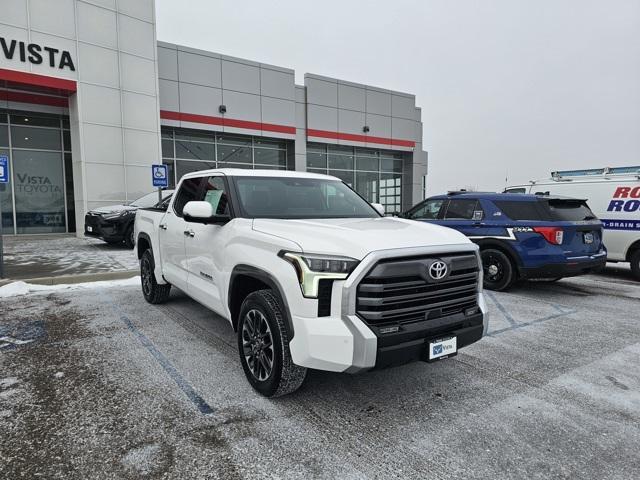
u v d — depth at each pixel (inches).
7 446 104.2
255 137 817.5
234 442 107.2
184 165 748.0
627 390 140.9
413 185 1061.8
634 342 189.6
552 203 275.9
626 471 98.7
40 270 327.6
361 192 995.9
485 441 109.7
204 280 169.6
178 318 214.5
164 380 142.3
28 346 173.8
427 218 325.7
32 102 597.9
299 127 861.8
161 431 111.7
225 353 167.0
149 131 615.5
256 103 791.1
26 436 108.6
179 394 132.5
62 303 245.1
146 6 604.4
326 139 894.4
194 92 724.7
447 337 120.5
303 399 130.4
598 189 358.9
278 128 820.0
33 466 96.7
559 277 271.6
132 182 602.2
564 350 178.2
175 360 159.6
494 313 237.6
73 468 96.3
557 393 137.9
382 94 978.1
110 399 128.8
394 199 1060.5
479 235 289.1
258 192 163.2
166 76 696.4
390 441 108.9
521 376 150.9
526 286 316.2
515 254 274.1
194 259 177.3
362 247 112.2
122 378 143.6
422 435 112.0
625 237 341.4
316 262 111.5
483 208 292.0
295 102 845.8
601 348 181.2
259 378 132.3
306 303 111.7
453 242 127.7
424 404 128.9
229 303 145.4
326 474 95.4
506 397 134.6
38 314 221.6
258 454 102.4
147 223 238.5
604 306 255.3
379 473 96.0
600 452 106.0
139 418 118.0
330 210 167.9
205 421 117.0
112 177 584.1
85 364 155.2
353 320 108.0
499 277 286.2
